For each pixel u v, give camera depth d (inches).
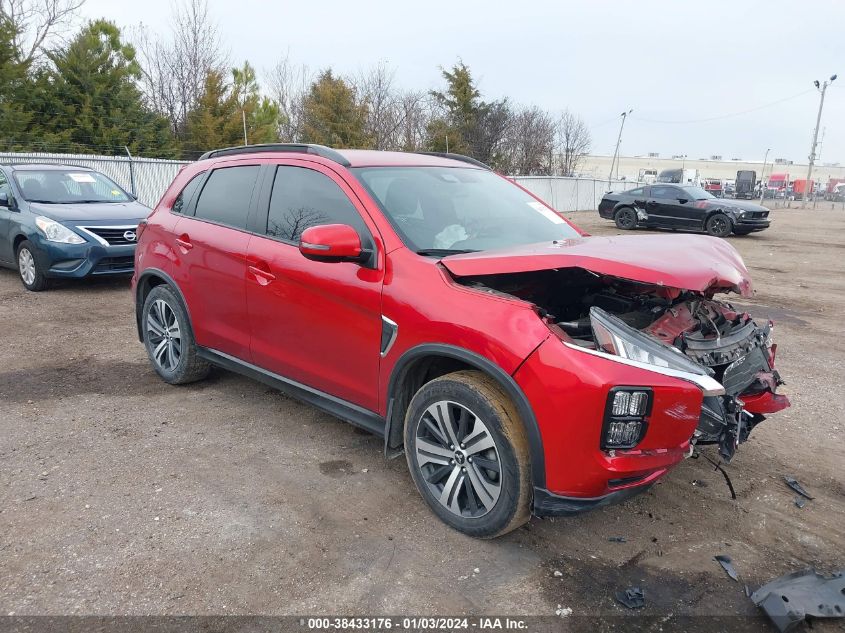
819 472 153.6
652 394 103.7
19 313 294.0
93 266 330.0
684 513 133.8
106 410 182.1
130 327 272.7
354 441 164.7
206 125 1192.8
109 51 1047.6
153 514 129.3
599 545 122.0
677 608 105.2
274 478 145.0
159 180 726.5
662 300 142.8
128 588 107.3
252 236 162.9
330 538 122.4
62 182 375.6
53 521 126.2
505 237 150.3
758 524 130.5
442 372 135.4
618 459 104.8
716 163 3828.7
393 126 1552.7
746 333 137.3
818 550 122.3
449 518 125.1
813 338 279.7
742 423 128.4
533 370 107.3
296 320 149.6
